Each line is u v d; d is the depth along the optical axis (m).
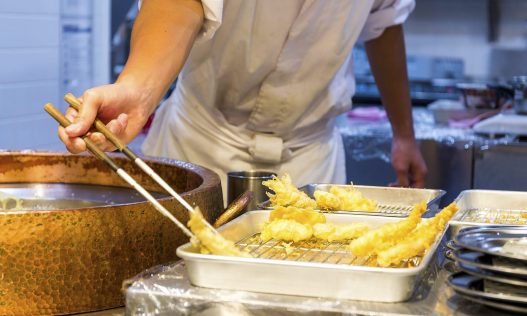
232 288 0.99
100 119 1.25
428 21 4.15
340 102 2.17
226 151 2.16
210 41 1.93
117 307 1.18
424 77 4.21
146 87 1.31
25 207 1.57
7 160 1.69
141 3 1.51
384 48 2.42
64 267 1.13
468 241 1.04
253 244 1.16
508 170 3.11
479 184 3.16
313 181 2.22
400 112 2.49
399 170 2.51
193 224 1.00
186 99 2.19
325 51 1.96
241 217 1.20
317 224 1.18
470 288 0.98
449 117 3.57
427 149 3.19
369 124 3.57
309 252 1.13
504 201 1.57
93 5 3.38
